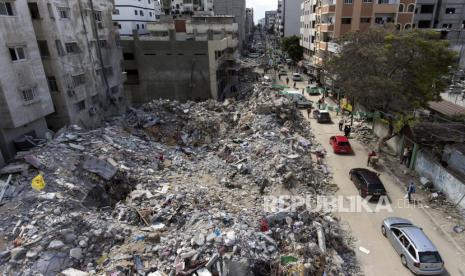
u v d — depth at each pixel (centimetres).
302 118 4100
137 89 5056
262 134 3081
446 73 2702
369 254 1669
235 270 1294
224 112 3984
